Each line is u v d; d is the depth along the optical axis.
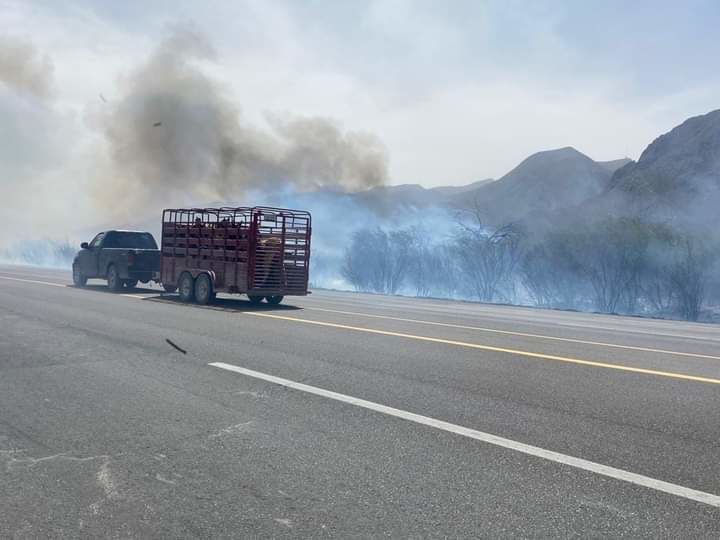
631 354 8.88
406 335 10.17
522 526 3.16
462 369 7.27
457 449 4.34
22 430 4.68
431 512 3.31
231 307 14.58
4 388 6.00
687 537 3.06
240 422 4.93
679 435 4.77
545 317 15.43
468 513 3.30
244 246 14.36
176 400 5.60
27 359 7.49
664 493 3.61
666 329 13.52
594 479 3.82
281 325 11.16
